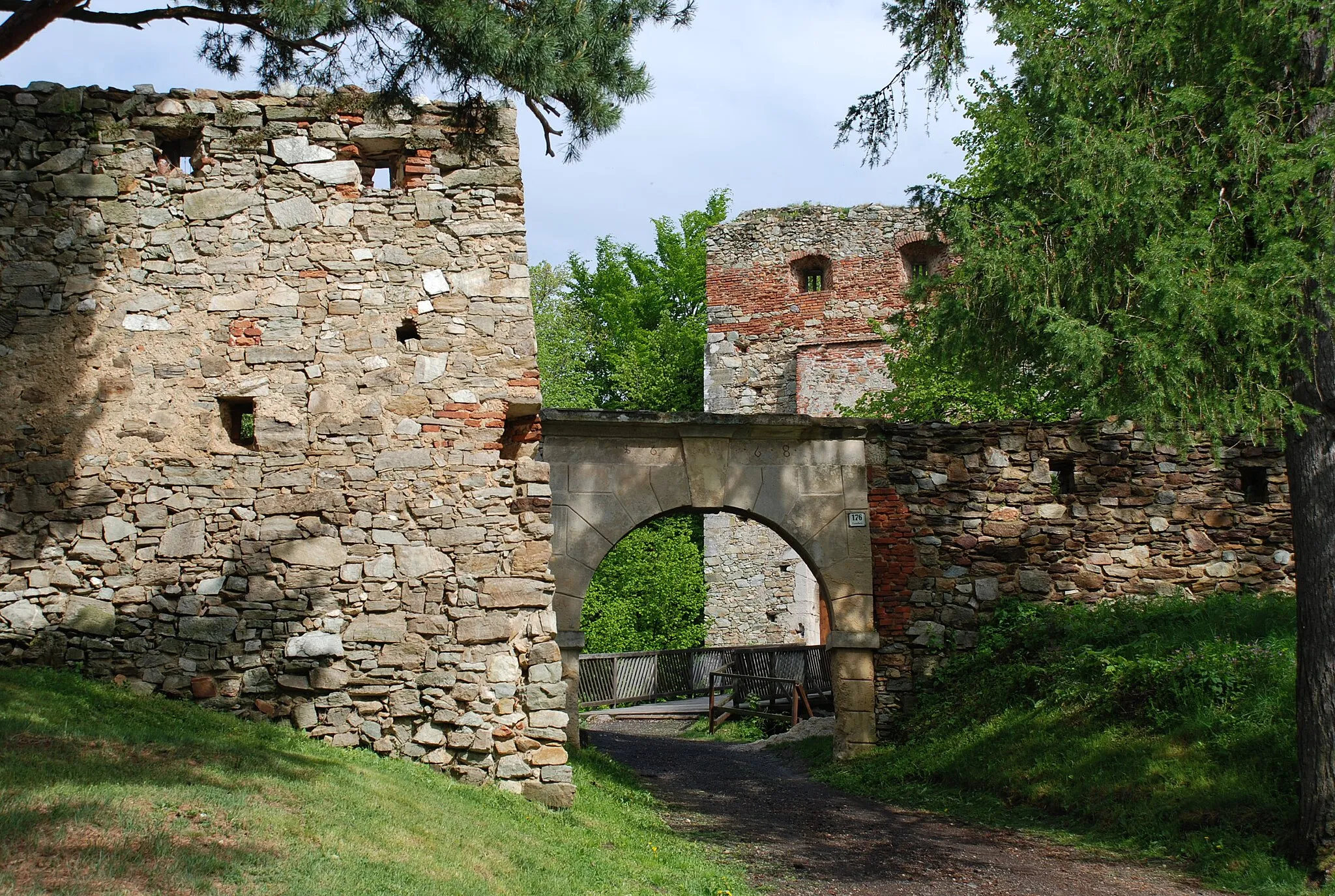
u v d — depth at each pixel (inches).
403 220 338.3
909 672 476.4
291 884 199.0
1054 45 330.6
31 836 192.5
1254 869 291.1
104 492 317.1
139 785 229.9
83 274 325.4
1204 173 316.5
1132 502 493.7
